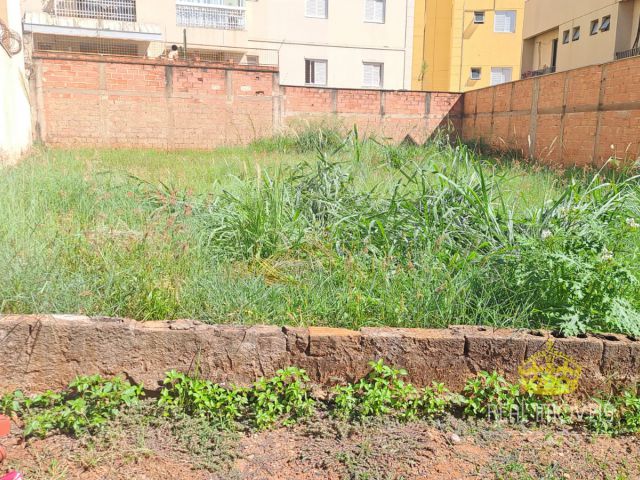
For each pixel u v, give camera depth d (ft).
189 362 10.28
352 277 13.25
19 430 9.17
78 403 9.14
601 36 67.87
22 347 9.95
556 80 46.26
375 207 17.24
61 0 67.87
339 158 29.66
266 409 9.93
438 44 100.42
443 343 10.57
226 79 57.88
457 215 15.47
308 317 11.65
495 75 99.19
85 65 53.36
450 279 12.28
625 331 11.55
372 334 10.53
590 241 12.84
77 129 54.08
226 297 11.78
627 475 8.73
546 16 84.64
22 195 18.34
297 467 8.65
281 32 79.36
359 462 8.71
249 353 10.36
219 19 74.59
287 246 15.24
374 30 83.41
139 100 55.47
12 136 35.01
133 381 10.23
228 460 8.64
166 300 11.61
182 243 13.62
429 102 65.31
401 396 10.24
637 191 17.75
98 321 10.18
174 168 32.09
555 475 8.68
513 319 11.51
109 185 20.67
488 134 59.62
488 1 96.89
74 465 8.38
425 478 8.46
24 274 11.50
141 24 69.46
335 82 82.94
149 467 8.45
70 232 14.55
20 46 37.86
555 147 46.65
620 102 37.99
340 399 10.01
